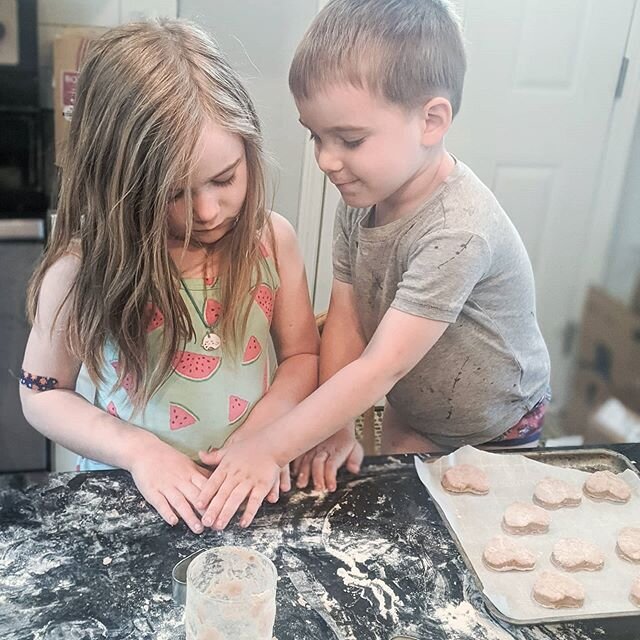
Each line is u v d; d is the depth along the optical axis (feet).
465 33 6.29
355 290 3.89
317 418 3.07
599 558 2.74
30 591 2.43
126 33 2.84
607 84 6.69
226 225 3.12
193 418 3.38
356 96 2.87
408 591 2.55
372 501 2.97
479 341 3.77
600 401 7.77
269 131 6.22
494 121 6.66
